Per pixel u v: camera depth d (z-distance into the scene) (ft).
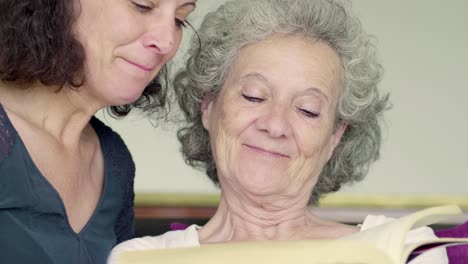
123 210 6.98
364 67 6.00
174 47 5.90
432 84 15.66
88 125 6.84
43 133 6.00
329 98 5.83
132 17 5.59
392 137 15.61
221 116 5.88
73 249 6.04
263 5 5.82
